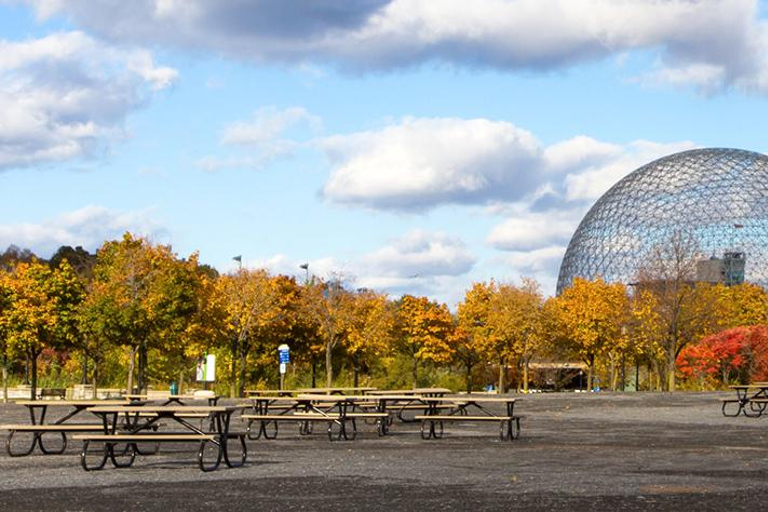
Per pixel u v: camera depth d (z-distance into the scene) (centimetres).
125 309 5666
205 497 1348
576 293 8619
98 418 3497
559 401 4934
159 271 5903
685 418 3459
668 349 7738
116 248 6141
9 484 1523
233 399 5316
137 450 2086
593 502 1269
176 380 7988
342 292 7300
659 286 7925
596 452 2062
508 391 9175
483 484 1470
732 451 2081
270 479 1569
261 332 6906
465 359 8269
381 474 1623
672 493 1358
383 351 7656
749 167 15300
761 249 14488
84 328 5803
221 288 6594
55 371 8362
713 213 14862
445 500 1295
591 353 8356
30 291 5781
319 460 1912
